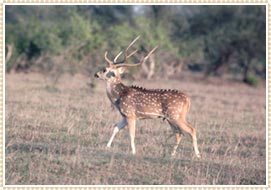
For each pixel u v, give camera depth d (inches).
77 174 1133.7
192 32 4874.5
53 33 3609.7
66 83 3031.5
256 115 2193.7
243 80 4648.1
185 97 1376.7
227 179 1163.3
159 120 1760.6
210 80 4483.3
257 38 4751.5
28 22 3988.7
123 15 5231.3
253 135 1680.6
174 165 1219.2
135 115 1392.7
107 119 1701.5
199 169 1180.5
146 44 3457.2
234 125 1850.4
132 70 3213.6
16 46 3752.5
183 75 4643.2
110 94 1437.0
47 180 1098.7
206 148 1429.6
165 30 4407.0
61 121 1625.2
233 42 4741.6
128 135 1521.9
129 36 3412.9
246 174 1213.1
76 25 3496.6
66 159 1208.2
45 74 3503.9
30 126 1555.1
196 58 4475.9
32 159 1214.3
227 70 5251.0
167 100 1370.6
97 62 3331.7
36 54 3700.8
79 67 3373.5
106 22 4751.5
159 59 3656.5
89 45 3339.1
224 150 1427.2
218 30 4739.2
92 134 1499.8
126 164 1197.1
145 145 1389.0
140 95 1391.5
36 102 2049.7
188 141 1492.4
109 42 3415.4
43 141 1400.1
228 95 3159.5
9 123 1579.7
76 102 2090.3
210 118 1951.3
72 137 1449.3
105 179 1109.7
